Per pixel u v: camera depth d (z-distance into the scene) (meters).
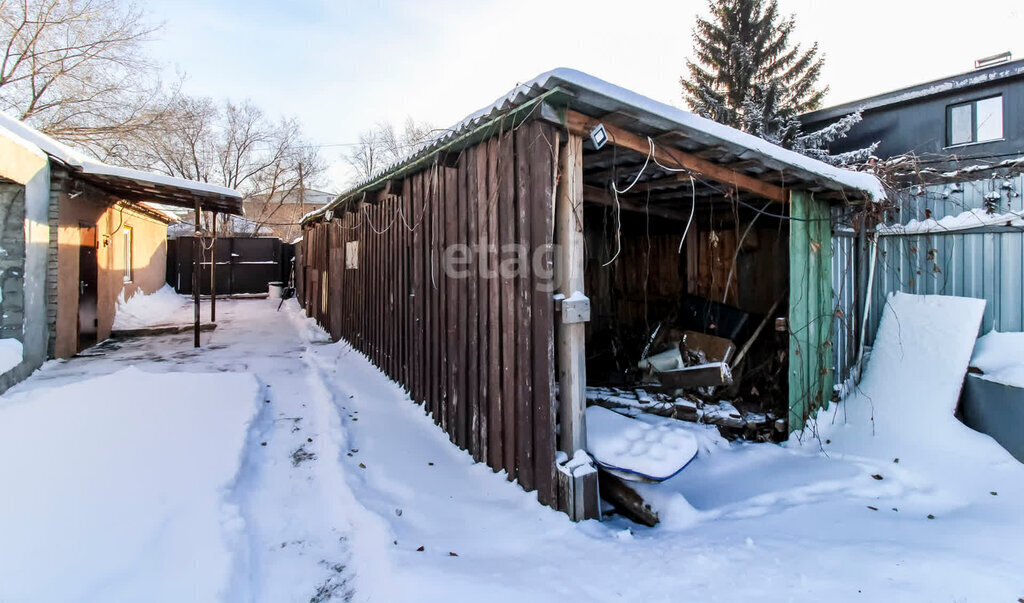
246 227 22.33
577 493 2.46
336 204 7.01
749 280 5.21
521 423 2.77
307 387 4.63
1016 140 9.04
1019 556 2.09
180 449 2.90
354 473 2.90
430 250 4.03
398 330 4.82
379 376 5.16
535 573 1.97
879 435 3.67
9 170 4.41
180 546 2.04
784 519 2.62
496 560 2.10
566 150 2.59
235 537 2.16
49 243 5.23
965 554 2.12
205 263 13.23
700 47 17.16
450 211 3.63
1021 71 8.84
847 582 1.89
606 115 2.52
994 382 3.32
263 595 1.91
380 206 5.54
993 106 9.47
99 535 2.03
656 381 4.51
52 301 5.28
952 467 3.15
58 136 11.85
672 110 2.54
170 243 13.16
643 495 2.85
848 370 4.28
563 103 2.39
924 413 3.58
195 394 3.88
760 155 3.06
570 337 2.62
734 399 4.48
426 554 2.11
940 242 3.99
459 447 3.42
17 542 1.92
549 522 2.44
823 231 4.13
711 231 5.05
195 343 6.46
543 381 2.60
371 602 1.87
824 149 12.45
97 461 2.65
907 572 1.96
